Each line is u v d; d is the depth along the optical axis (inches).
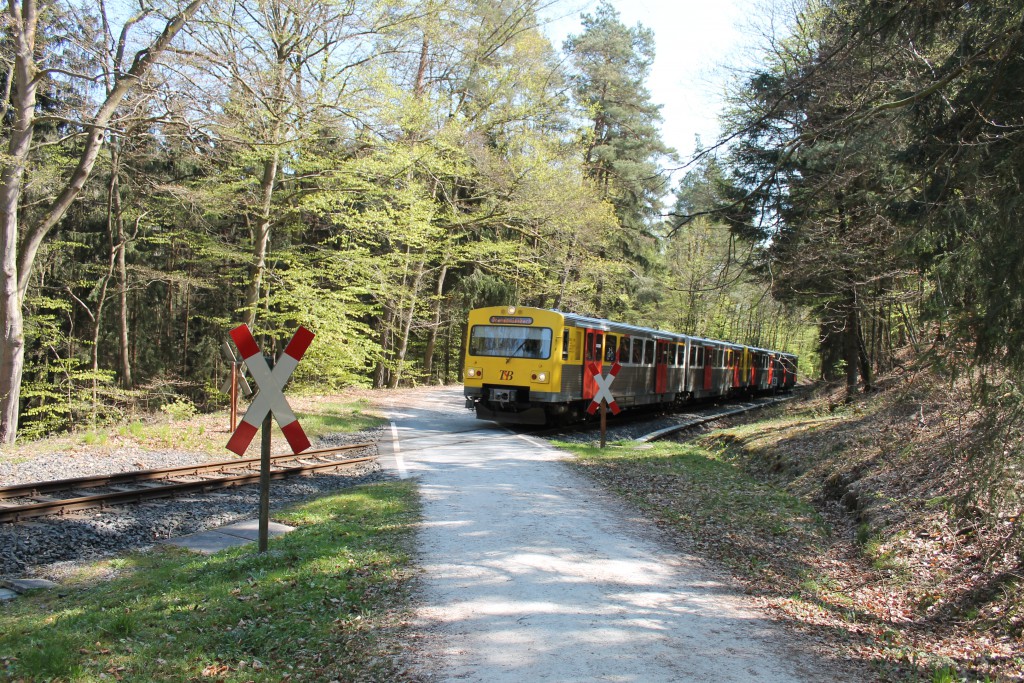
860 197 447.5
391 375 1390.3
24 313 945.5
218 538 360.8
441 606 240.5
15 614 264.1
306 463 541.3
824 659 215.9
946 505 343.3
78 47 621.9
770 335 2007.9
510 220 1066.7
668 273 1699.1
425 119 893.2
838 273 530.6
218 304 1263.5
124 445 569.6
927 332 350.3
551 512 387.2
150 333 1246.9
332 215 879.1
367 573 273.3
